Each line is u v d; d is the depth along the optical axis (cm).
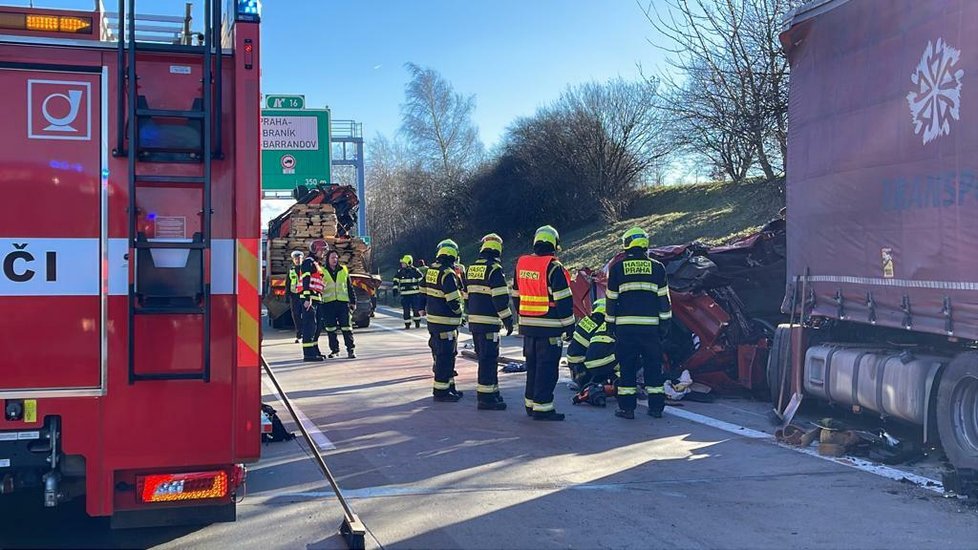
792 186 837
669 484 632
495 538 511
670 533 519
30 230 394
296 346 1761
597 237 3350
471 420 888
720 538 509
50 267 396
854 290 718
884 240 673
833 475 652
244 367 420
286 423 877
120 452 408
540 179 4059
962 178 577
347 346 1509
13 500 534
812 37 788
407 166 5575
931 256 612
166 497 415
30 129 395
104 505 407
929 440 642
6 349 393
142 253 403
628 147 3825
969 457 585
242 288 418
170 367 410
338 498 559
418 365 1384
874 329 796
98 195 401
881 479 639
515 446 762
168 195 409
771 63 1337
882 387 696
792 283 837
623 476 655
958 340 629
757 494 602
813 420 852
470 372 1301
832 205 752
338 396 1055
